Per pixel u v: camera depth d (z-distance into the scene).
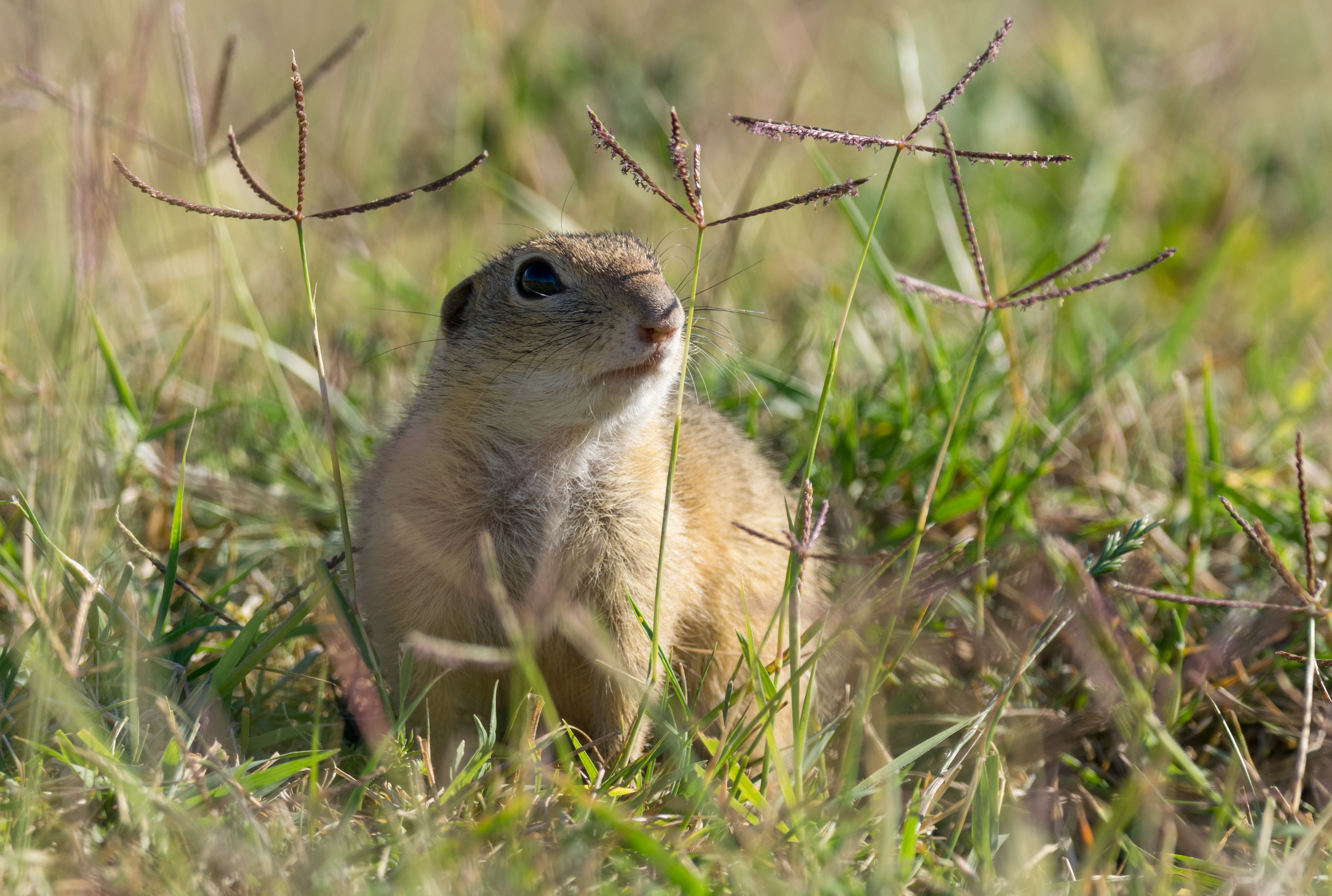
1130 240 17.42
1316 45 21.75
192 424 8.34
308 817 6.52
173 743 6.64
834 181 11.68
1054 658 9.39
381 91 17.47
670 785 7.17
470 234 15.33
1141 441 11.17
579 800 6.21
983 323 7.31
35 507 9.45
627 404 7.92
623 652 8.00
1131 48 19.97
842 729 8.34
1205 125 20.16
